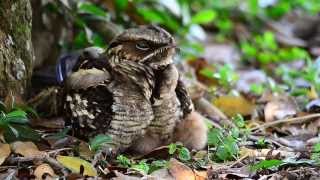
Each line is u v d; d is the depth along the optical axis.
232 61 16.88
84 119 8.77
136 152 9.06
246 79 15.09
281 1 19.81
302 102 11.80
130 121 8.66
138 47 8.63
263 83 14.12
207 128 9.64
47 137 8.91
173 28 14.71
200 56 15.58
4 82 9.36
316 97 12.11
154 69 8.71
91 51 9.20
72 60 10.39
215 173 8.27
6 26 9.38
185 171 8.15
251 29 18.88
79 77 8.90
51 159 8.15
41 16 11.82
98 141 8.36
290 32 19.06
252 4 18.91
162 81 8.72
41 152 8.38
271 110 11.13
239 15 19.12
